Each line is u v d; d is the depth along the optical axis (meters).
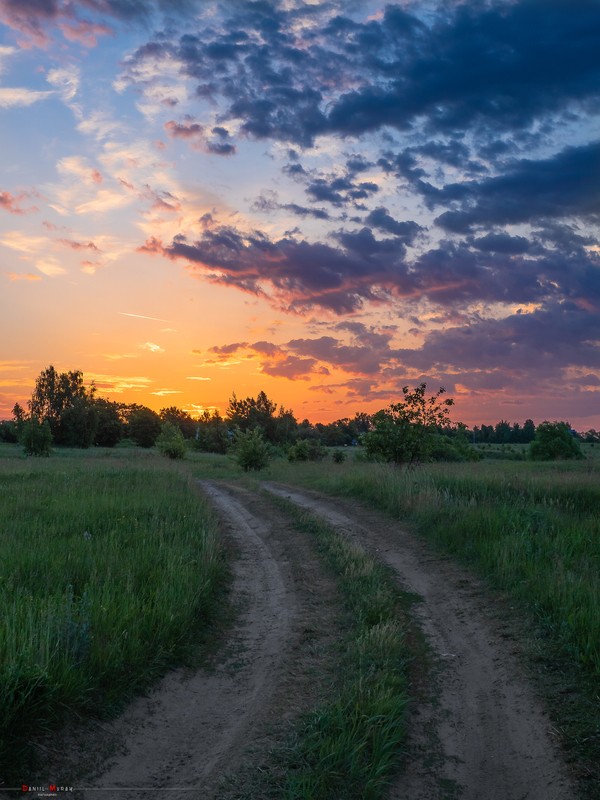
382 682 5.63
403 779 4.42
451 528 12.09
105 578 7.94
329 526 14.29
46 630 5.41
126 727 5.03
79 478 21.72
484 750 4.82
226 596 8.91
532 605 7.88
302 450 48.19
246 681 6.09
